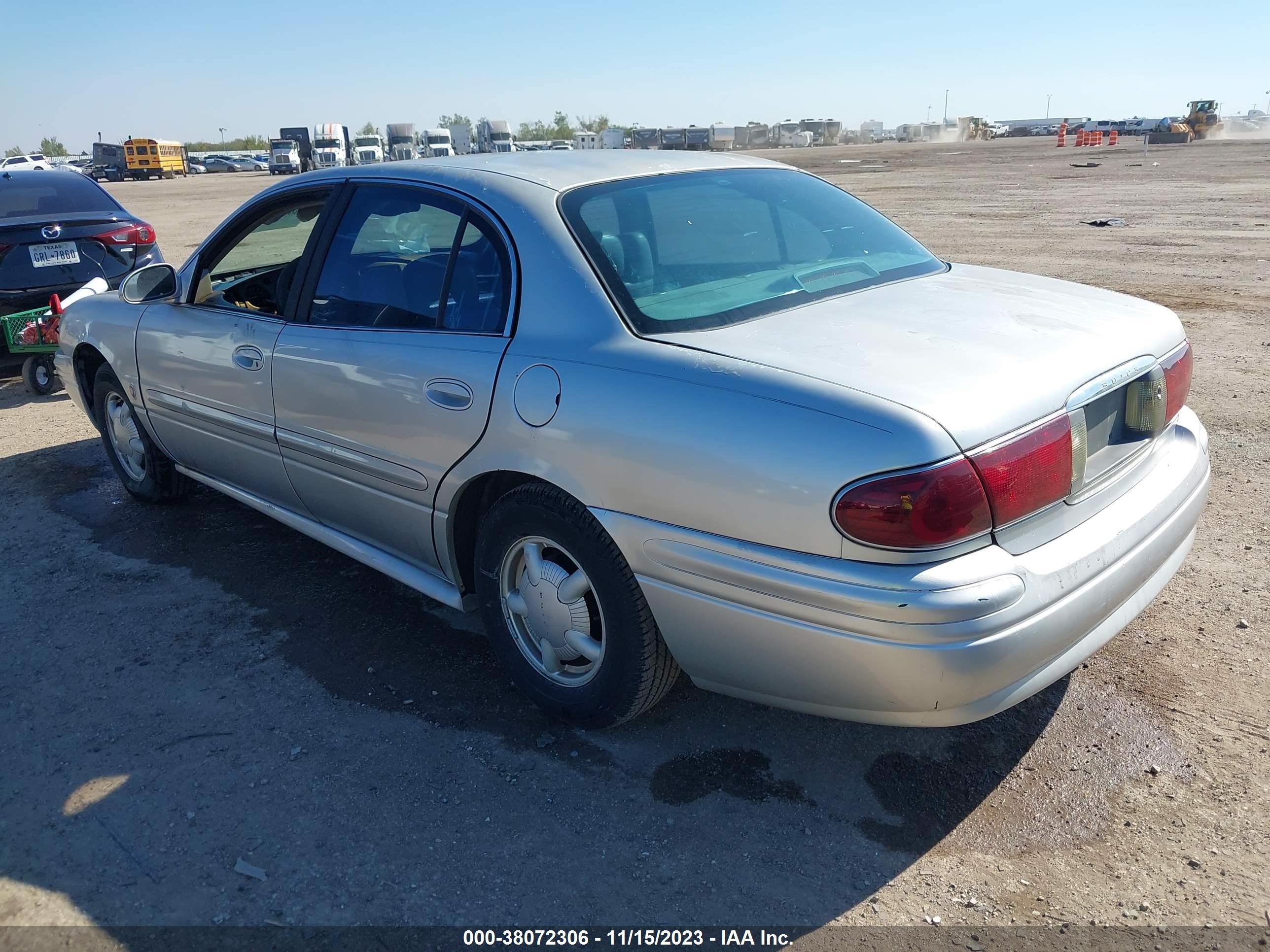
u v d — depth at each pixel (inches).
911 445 83.7
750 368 94.5
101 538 184.2
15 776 115.6
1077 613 92.3
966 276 129.6
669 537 97.7
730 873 96.7
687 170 133.1
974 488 84.8
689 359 98.3
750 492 90.9
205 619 151.2
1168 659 128.3
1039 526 93.4
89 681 135.3
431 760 115.7
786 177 143.0
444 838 102.9
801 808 105.4
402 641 142.9
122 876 99.2
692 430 94.5
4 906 95.7
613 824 104.2
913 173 1192.8
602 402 101.3
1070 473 93.9
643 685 110.0
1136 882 93.0
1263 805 101.6
